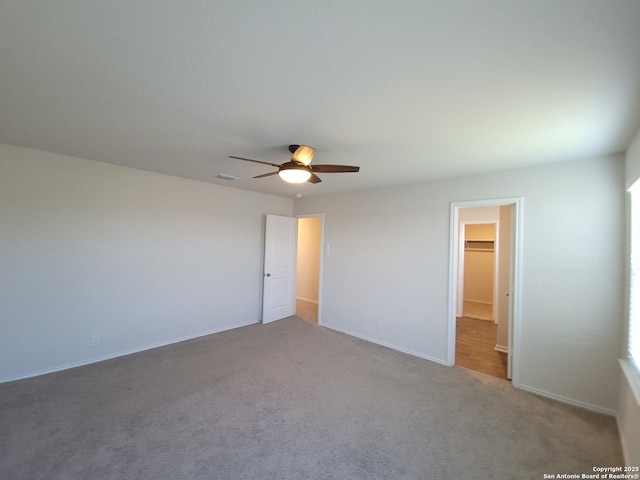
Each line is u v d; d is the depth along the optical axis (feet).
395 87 5.37
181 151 9.53
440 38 4.05
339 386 9.89
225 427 7.53
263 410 8.36
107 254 11.68
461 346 14.42
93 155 10.43
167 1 3.51
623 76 4.80
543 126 6.85
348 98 5.81
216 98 5.96
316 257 23.73
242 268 16.67
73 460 6.23
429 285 12.56
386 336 13.91
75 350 10.94
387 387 9.91
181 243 13.97
